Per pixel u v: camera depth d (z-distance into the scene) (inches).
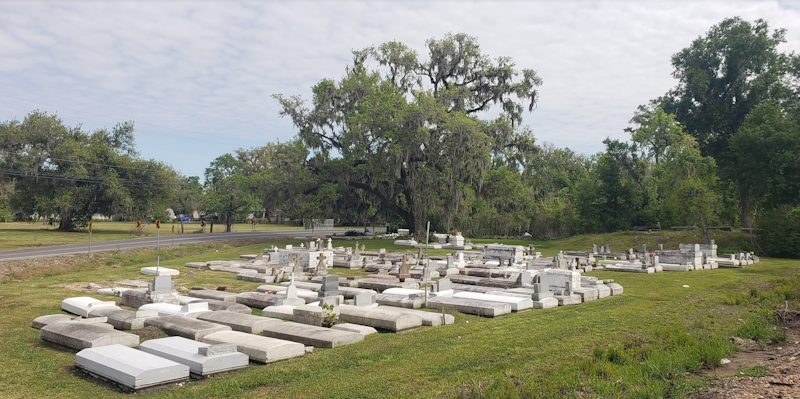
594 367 299.9
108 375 285.7
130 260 1162.0
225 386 276.2
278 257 1030.4
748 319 481.7
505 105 1946.4
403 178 1790.1
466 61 1908.2
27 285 702.5
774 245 1365.7
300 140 1819.6
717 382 275.0
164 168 2249.0
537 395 254.8
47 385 281.4
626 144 1924.2
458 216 1946.4
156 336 374.6
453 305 517.7
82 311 469.7
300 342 374.3
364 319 432.1
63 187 1996.8
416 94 1712.6
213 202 2455.7
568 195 2578.7
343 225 3597.4
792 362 309.7
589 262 1046.4
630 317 479.5
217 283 741.9
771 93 1829.5
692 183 1584.6
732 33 1878.7
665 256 1091.9
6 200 2070.6
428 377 290.4
